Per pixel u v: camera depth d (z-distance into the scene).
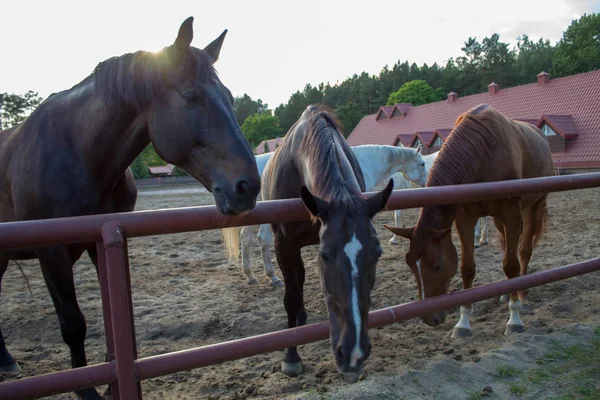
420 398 2.52
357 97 73.62
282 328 3.98
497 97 30.44
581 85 26.38
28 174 2.42
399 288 4.91
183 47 2.18
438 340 3.52
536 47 74.50
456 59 72.00
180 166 2.27
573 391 2.56
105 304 1.73
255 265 6.53
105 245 1.62
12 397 1.52
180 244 8.23
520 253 4.54
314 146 2.44
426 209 3.30
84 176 2.45
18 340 3.89
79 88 2.59
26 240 1.56
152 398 2.75
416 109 35.81
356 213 1.90
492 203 3.49
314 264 6.25
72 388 1.61
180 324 4.11
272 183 3.25
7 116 43.50
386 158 7.69
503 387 2.63
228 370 3.14
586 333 3.27
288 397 2.60
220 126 2.08
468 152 3.50
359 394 2.52
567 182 3.00
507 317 3.93
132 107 2.34
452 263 3.41
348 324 1.75
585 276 4.73
